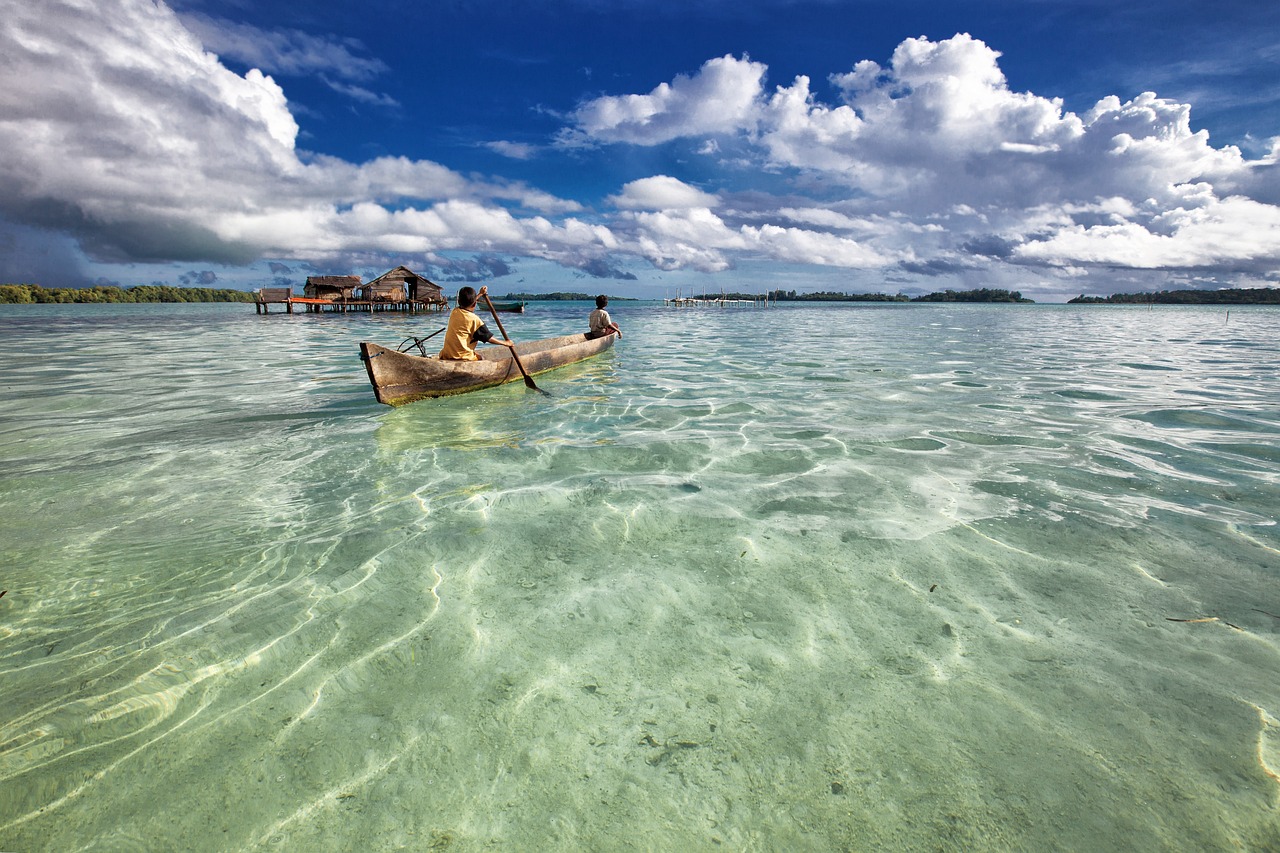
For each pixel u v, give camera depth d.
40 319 29.17
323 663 2.18
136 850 1.48
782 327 23.67
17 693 2.03
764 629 2.33
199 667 2.16
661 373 9.52
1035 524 3.26
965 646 2.21
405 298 38.31
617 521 3.38
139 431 5.62
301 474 4.32
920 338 17.44
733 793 1.61
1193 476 4.03
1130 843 1.44
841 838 1.47
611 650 2.22
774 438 5.19
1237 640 2.21
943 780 1.63
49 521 3.47
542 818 1.54
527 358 8.80
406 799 1.61
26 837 1.51
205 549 3.10
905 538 3.10
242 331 21.20
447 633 2.34
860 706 1.91
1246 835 1.46
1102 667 2.07
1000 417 5.97
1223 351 13.12
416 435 5.45
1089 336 18.47
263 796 1.62
